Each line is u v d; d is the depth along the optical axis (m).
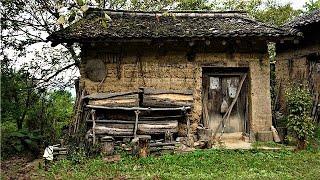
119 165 9.44
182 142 11.30
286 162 9.62
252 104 12.13
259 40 11.73
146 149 10.16
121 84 11.73
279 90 17.88
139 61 11.78
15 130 13.35
